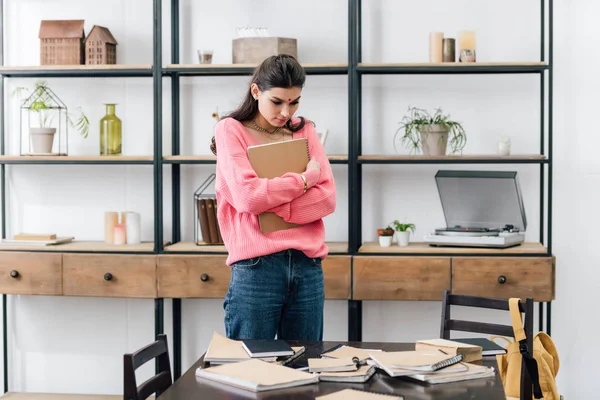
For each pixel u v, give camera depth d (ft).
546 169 12.22
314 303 8.23
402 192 12.50
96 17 12.85
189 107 12.75
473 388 5.62
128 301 13.08
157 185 11.77
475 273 11.12
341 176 12.59
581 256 12.15
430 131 11.48
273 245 7.91
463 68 11.26
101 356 13.16
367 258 11.26
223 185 8.13
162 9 12.75
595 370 12.24
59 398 12.87
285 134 8.43
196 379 5.88
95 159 11.87
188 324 13.00
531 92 12.18
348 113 11.51
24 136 13.09
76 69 11.90
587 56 12.00
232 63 12.35
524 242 12.25
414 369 5.85
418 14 12.28
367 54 12.38
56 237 12.57
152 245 12.12
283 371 5.88
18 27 13.01
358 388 5.62
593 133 12.04
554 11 12.00
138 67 11.76
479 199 11.68
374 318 12.68
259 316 8.04
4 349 13.21
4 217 13.09
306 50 12.50
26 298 13.24
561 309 12.24
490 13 12.14
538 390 7.02
